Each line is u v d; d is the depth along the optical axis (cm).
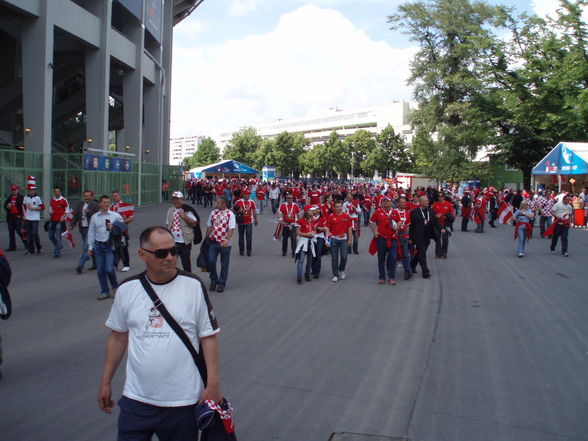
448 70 4397
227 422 278
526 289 991
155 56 3856
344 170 10025
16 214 1398
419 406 453
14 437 391
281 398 466
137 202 3234
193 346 280
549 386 503
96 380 509
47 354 585
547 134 3762
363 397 471
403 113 12662
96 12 2625
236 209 1412
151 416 273
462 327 717
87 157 2266
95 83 2644
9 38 2898
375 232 1053
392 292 959
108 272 864
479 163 4512
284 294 931
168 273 279
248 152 11294
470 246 1719
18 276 1056
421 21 4294
